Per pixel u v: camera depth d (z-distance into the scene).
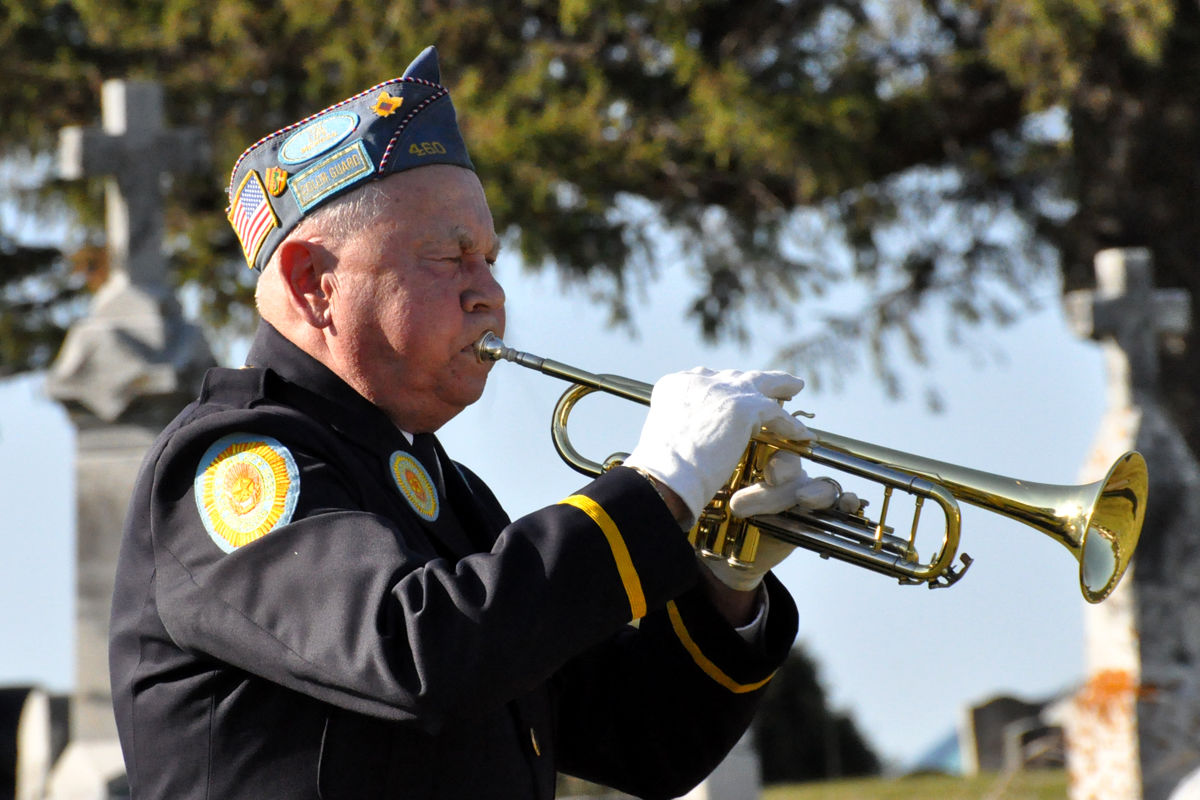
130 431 21.44
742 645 7.73
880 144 31.36
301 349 7.30
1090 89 28.61
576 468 7.93
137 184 21.98
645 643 7.93
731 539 7.61
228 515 6.55
